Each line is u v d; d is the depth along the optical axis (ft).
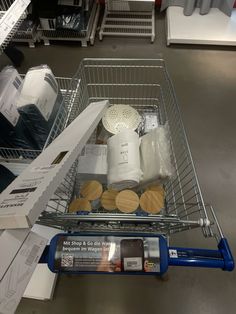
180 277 4.10
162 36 8.36
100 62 6.27
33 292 3.83
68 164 1.96
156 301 3.91
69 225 2.77
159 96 4.68
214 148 5.71
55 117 3.57
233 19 8.41
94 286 4.02
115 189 2.98
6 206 1.65
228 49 7.90
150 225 2.66
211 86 6.91
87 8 7.78
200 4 8.57
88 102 4.60
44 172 1.90
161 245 2.10
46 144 3.20
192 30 8.06
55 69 7.44
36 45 8.18
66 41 8.24
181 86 6.92
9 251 1.59
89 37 8.03
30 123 3.32
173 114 4.05
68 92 4.00
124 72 6.18
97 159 3.32
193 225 2.50
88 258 2.05
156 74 6.18
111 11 8.55
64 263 2.05
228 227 4.61
